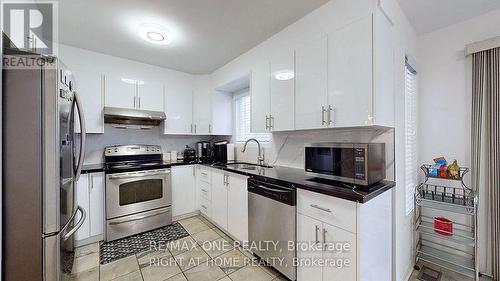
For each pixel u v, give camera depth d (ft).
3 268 3.83
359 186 4.66
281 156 8.24
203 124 11.19
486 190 5.84
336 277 4.35
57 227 4.16
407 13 5.83
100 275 5.78
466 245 6.04
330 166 5.09
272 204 5.74
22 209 3.92
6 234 3.83
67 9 5.53
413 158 6.62
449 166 6.05
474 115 5.99
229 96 11.53
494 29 5.74
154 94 9.84
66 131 4.72
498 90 5.60
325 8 5.45
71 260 5.26
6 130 3.84
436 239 6.76
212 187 8.89
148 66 9.71
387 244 5.08
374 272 4.51
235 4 5.46
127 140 9.96
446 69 6.54
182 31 6.81
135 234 8.18
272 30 6.78
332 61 5.20
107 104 8.59
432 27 6.56
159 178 8.87
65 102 4.65
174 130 10.48
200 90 11.23
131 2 5.32
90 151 9.02
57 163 4.15
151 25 6.33
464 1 5.33
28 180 3.95
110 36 7.09
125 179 8.00
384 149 5.35
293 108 6.27
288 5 5.53
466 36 6.17
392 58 5.18
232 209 7.56
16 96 3.90
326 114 5.34
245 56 8.41
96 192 7.68
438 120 6.70
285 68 6.56
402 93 5.65
